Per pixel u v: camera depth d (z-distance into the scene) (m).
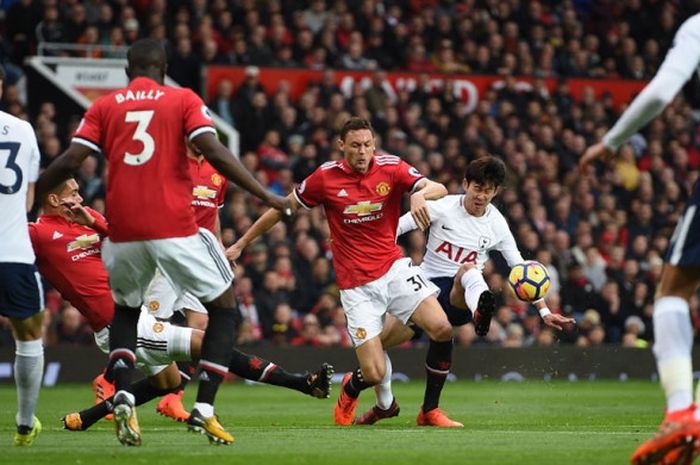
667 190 60.62
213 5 58.34
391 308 24.00
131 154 17.47
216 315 18.00
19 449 17.77
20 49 54.59
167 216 17.41
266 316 47.38
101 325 24.38
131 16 55.31
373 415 25.05
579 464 15.48
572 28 67.00
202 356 17.86
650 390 43.03
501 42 64.00
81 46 53.50
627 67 66.75
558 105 62.31
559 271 53.84
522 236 52.84
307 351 45.97
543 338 51.31
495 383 47.81
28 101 52.31
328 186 23.64
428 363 24.14
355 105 56.72
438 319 23.48
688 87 66.12
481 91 61.22
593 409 31.75
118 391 17.62
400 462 15.69
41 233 23.92
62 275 24.09
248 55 57.09
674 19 69.44
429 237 26.00
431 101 58.91
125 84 52.94
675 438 13.89
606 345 50.69
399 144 56.09
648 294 54.88
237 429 22.73
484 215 25.80
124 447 17.72
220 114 54.88
